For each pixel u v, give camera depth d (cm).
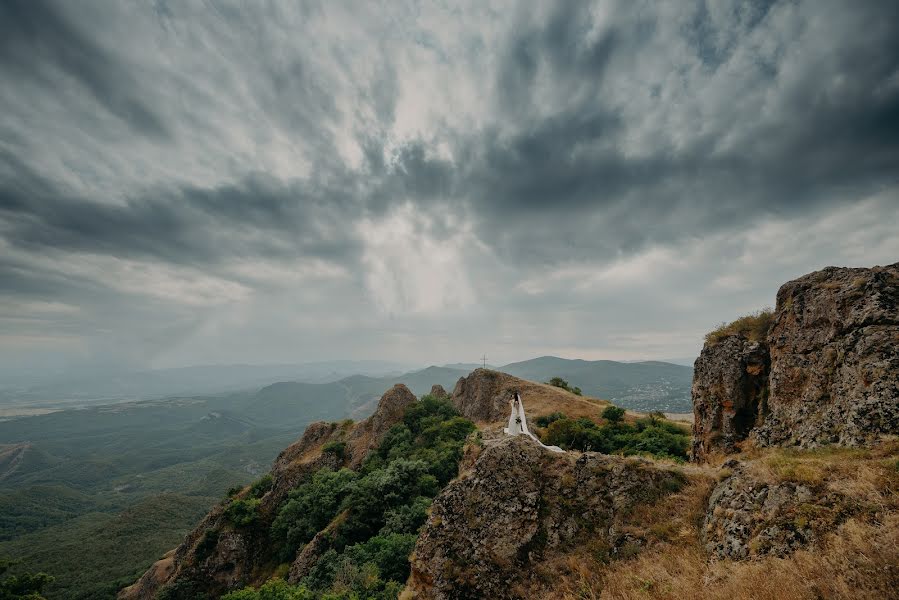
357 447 7131
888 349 1353
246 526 5716
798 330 1898
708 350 2420
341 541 4125
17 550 12900
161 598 5078
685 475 1399
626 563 1204
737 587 880
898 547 770
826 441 1430
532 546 1345
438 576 1332
